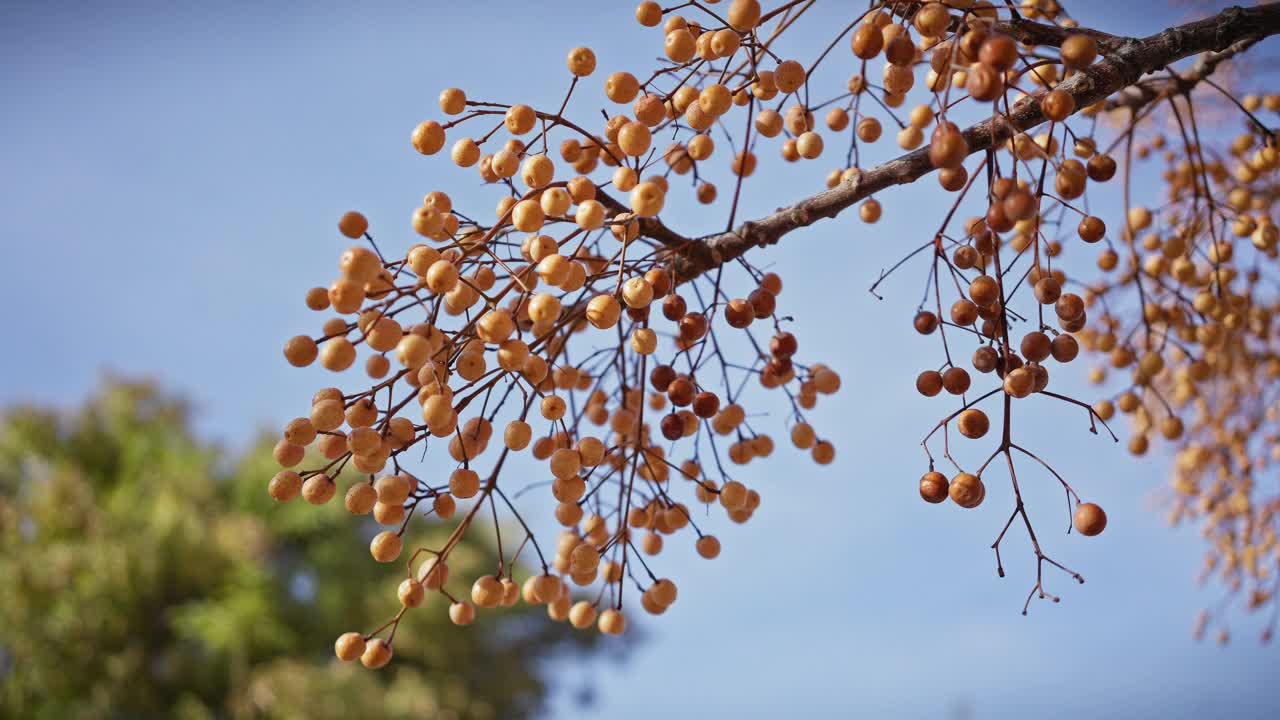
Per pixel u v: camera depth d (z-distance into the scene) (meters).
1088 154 0.78
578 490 0.70
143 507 4.18
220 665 3.90
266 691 3.76
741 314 0.70
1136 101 0.83
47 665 3.73
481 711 4.43
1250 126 0.86
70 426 4.49
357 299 0.63
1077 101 0.69
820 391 0.79
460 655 4.44
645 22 0.72
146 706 3.76
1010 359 0.68
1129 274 0.93
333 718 3.74
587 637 5.09
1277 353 0.96
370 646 0.68
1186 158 0.94
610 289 0.73
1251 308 0.94
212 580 4.05
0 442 4.35
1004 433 0.67
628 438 0.78
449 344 0.66
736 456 0.79
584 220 0.66
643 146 0.67
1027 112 0.69
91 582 3.88
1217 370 0.97
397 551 0.68
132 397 4.61
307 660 4.11
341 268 0.62
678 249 0.73
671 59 0.70
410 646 4.25
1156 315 0.88
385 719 3.88
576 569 0.71
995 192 0.69
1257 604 1.02
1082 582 0.65
